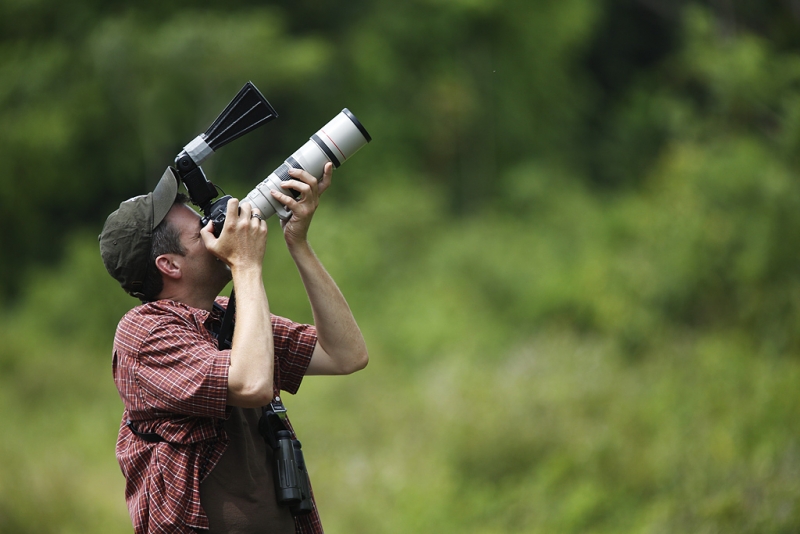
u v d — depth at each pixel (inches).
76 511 821.9
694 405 856.3
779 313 1030.4
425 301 1610.5
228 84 2112.5
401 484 829.2
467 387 1025.5
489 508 746.8
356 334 330.6
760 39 1242.6
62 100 2258.9
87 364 1572.3
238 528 288.4
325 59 2273.6
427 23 2508.6
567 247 1940.2
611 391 930.7
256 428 311.7
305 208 307.3
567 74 2893.7
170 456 283.6
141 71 2075.5
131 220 300.7
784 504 596.4
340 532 755.4
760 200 1096.2
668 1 2861.7
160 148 2170.3
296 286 1770.4
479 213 2372.0
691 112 1336.1
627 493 711.7
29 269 2271.2
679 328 1194.0
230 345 306.5
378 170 2346.2
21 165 2245.3
